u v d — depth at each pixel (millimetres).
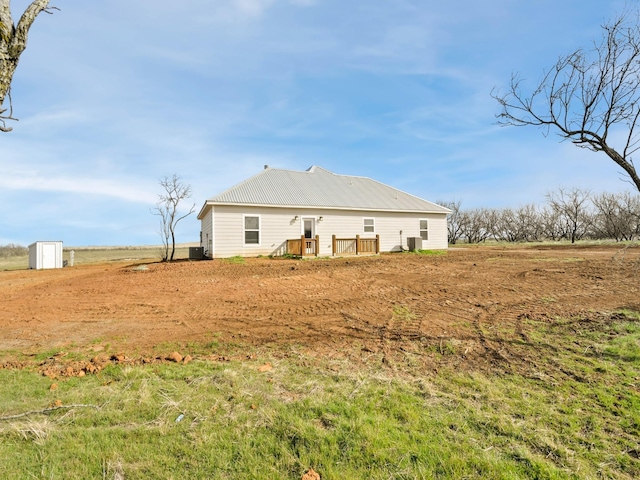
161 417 2668
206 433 2428
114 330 5484
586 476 1970
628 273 9594
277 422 2543
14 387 3275
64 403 2918
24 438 2367
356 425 2482
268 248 17250
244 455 2172
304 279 10164
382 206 20656
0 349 4652
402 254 18438
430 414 2664
